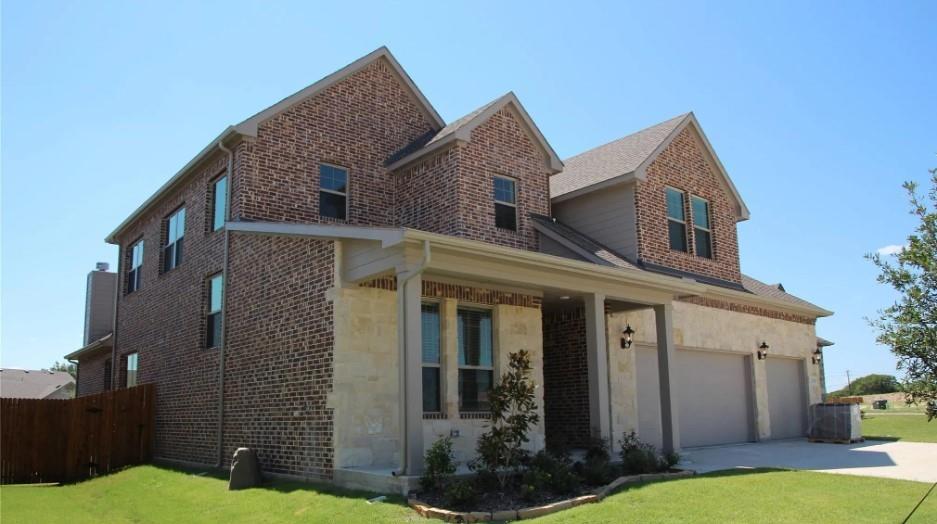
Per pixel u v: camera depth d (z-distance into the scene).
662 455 13.87
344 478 10.95
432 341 13.05
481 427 13.18
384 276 12.17
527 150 16.77
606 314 16.06
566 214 18.72
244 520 9.90
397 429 12.02
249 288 14.30
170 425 17.48
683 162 18.97
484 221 15.45
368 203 16.48
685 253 18.39
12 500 13.73
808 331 22.78
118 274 22.77
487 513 8.57
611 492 10.05
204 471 14.62
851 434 18.55
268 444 13.05
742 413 19.58
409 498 9.40
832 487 10.24
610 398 15.75
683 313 18.00
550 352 16.83
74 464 17.31
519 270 12.12
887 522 7.91
